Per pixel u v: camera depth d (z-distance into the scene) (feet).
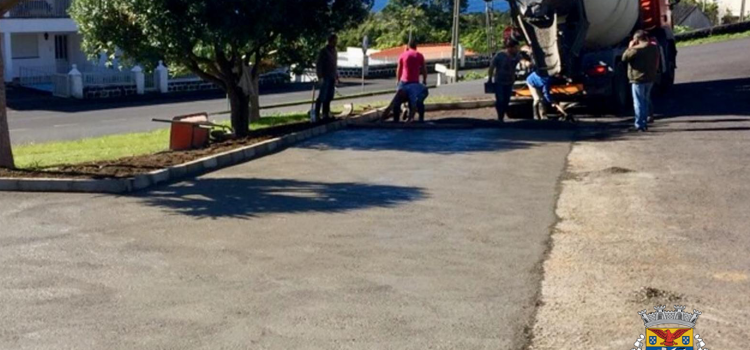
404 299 24.14
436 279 25.85
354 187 39.17
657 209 33.99
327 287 25.22
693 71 92.12
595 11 61.36
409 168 43.73
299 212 34.27
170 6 54.80
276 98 130.72
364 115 64.85
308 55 63.10
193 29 55.11
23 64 153.79
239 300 24.22
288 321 22.58
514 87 65.05
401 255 28.35
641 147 48.32
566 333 21.53
